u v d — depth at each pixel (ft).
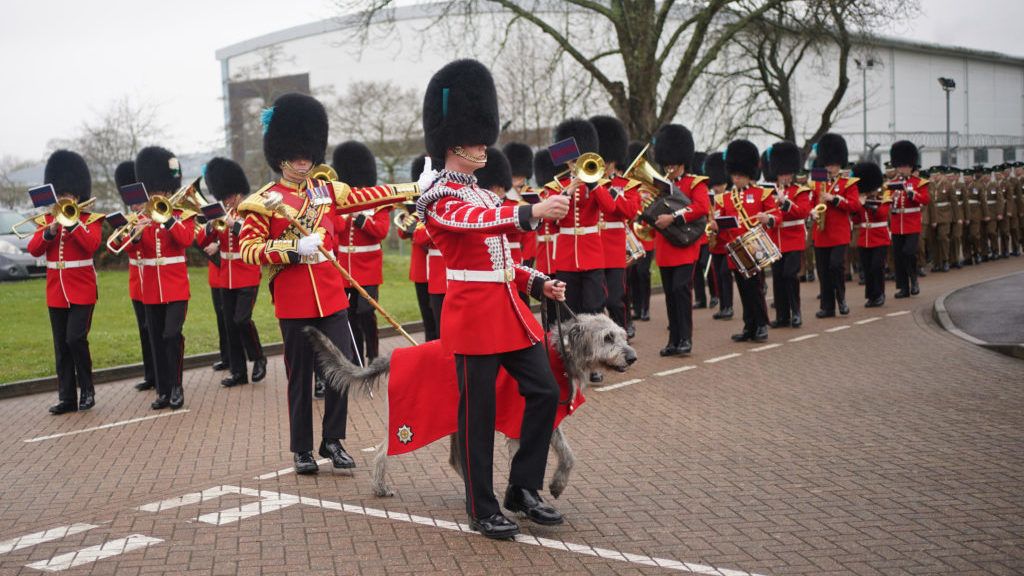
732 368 34.65
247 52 135.95
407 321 50.16
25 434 29.30
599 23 91.35
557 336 19.03
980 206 71.46
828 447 23.79
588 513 19.54
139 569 17.30
